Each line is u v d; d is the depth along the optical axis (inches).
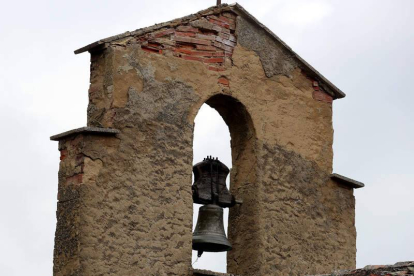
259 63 724.7
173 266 659.4
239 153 716.0
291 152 727.1
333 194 744.3
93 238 636.7
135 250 648.4
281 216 709.9
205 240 685.9
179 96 684.1
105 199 645.3
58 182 656.4
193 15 701.3
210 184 697.6
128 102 664.4
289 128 730.8
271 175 711.7
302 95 744.3
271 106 724.0
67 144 658.2
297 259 710.5
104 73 667.4
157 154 668.7
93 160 647.1
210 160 702.5
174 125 678.5
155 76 677.9
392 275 560.7
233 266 701.9
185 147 680.4
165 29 689.0
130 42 673.0
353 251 745.0
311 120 745.0
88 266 631.2
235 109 713.6
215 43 707.4
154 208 660.7
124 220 648.4
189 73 691.4
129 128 661.9
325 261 726.5
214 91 698.2
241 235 703.1
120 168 653.9
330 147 751.1
